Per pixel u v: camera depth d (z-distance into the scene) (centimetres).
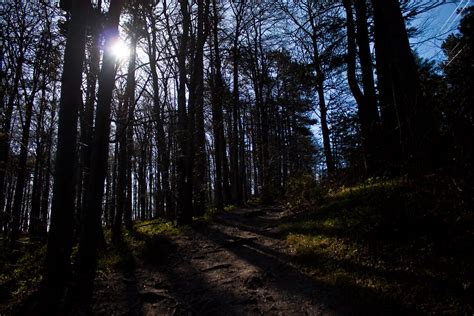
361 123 1108
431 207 573
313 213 995
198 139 1705
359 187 982
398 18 746
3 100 1380
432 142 588
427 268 457
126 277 712
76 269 689
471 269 418
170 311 531
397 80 779
